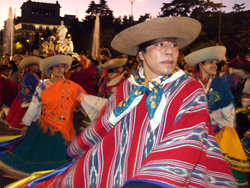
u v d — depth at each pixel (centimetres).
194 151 157
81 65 1087
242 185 401
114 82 805
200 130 163
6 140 502
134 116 190
